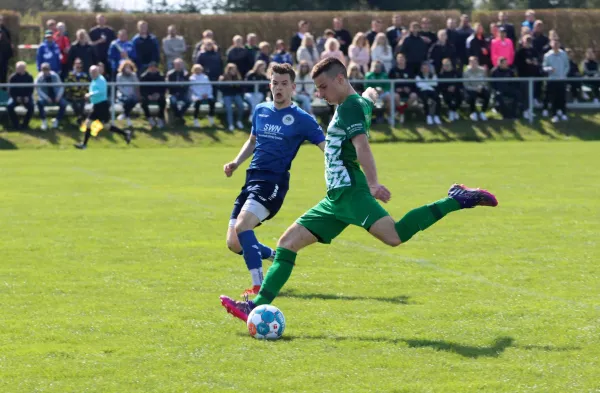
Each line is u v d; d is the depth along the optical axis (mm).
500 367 7953
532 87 36844
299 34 38094
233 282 11742
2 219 17391
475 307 10234
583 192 21188
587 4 64125
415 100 36375
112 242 14820
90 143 33938
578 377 7684
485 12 47500
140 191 21938
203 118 36000
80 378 7684
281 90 10773
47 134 34406
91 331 9211
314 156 31281
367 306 10352
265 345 8695
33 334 9086
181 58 38125
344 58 37156
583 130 36719
